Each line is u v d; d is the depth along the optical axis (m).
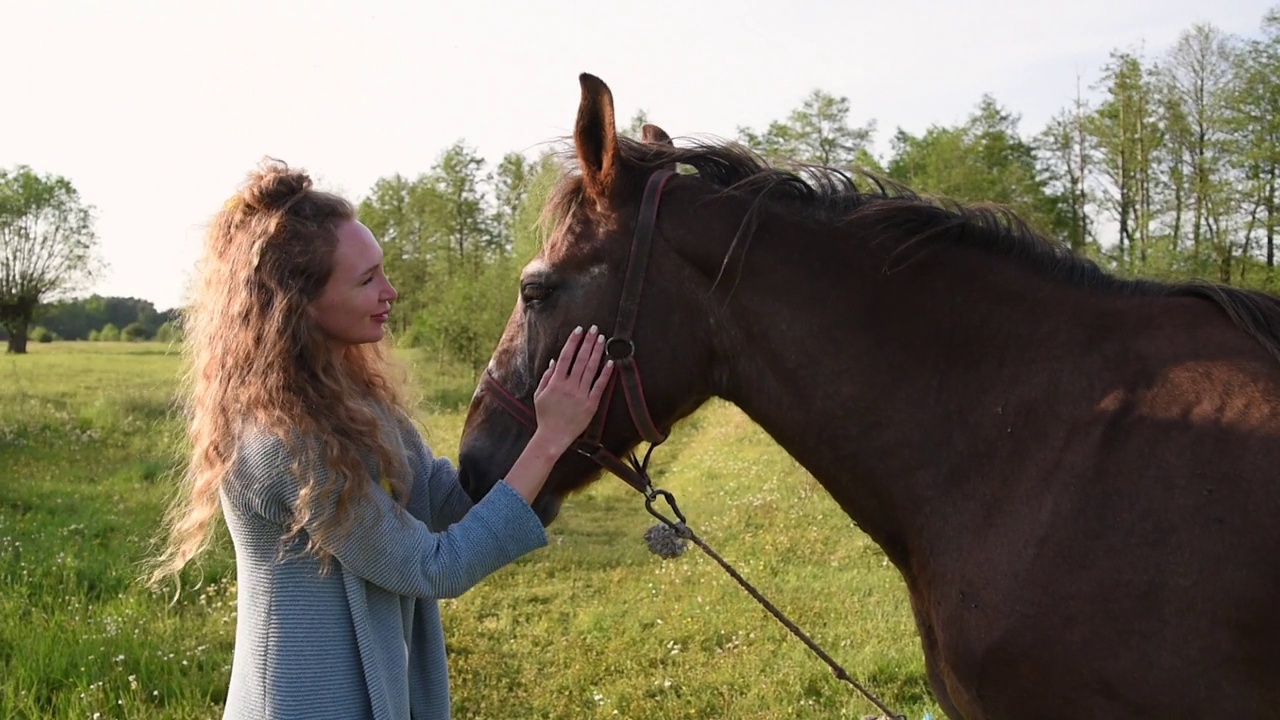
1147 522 1.36
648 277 1.74
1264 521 1.30
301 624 1.47
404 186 28.28
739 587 5.09
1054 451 1.48
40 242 41.09
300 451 1.44
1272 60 15.78
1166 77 17.56
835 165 1.86
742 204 1.74
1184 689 1.32
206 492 1.55
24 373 20.81
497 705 3.74
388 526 1.48
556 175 1.89
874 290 1.68
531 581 5.52
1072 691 1.40
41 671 3.62
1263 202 15.99
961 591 1.52
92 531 5.86
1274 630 1.28
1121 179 19.05
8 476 7.47
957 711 1.69
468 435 1.86
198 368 1.59
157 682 3.67
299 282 1.52
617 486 8.41
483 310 18.16
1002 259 1.68
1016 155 22.20
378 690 1.49
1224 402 1.39
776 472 8.22
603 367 1.73
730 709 3.56
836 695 3.67
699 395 1.81
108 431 10.53
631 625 4.58
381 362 1.87
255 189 1.57
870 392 1.65
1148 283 1.62
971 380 1.60
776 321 1.71
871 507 1.70
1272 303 1.50
